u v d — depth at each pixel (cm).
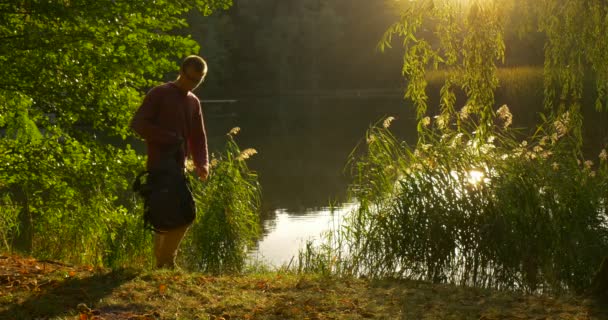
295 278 600
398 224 765
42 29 948
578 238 714
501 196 742
